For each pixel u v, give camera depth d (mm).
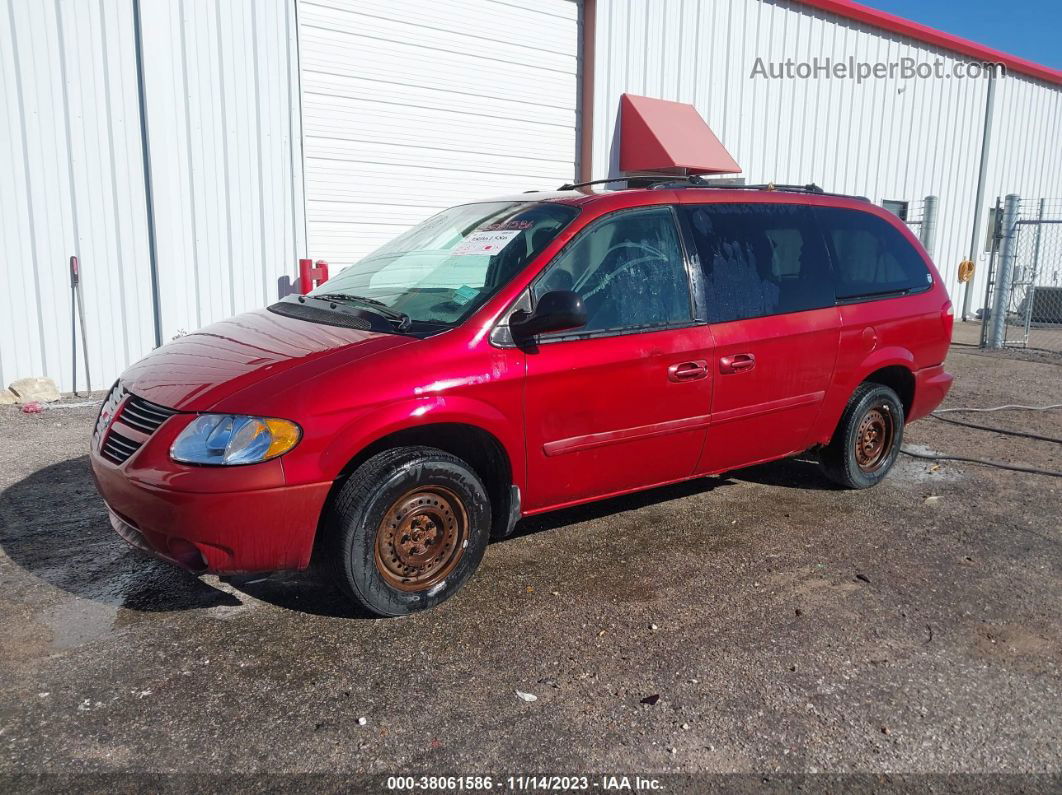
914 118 15266
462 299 3750
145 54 7375
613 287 3979
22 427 6375
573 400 3789
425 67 9344
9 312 7195
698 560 4195
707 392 4254
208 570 3141
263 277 8453
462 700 2930
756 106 12766
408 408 3316
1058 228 17500
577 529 4594
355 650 3244
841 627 3525
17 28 6887
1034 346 12695
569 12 10539
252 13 7984
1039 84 17500
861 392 5125
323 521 3352
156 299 7883
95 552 4109
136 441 3250
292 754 2621
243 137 8109
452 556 3604
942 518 4895
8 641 3250
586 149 10953
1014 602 3812
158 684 2982
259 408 3115
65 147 7242
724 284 4371
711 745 2719
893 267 5320
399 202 9414
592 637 3391
